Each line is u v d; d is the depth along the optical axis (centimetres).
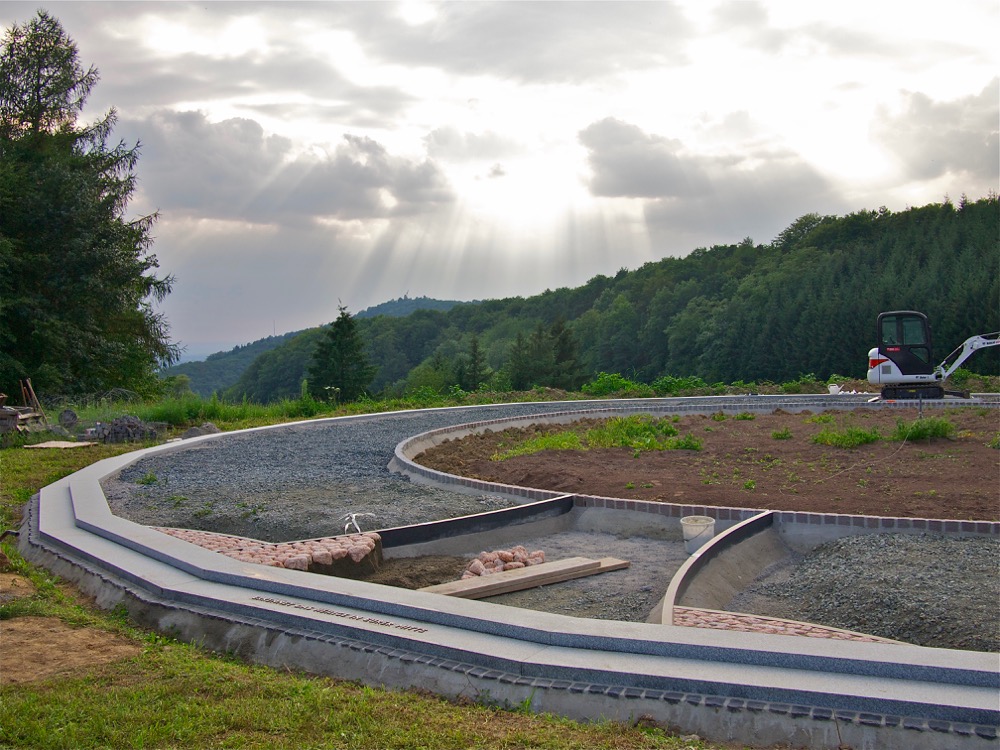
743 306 8094
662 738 448
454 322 15588
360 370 6231
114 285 3061
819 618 726
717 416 1955
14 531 1009
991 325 5556
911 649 500
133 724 466
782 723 445
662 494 1126
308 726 470
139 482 1292
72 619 665
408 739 448
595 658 519
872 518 921
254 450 1670
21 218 2875
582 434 1788
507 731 460
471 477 1330
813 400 2478
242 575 701
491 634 568
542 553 902
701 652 512
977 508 973
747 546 897
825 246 9794
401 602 618
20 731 451
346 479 1312
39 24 3186
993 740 414
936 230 8031
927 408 1977
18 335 2880
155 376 3703
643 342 9906
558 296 15150
